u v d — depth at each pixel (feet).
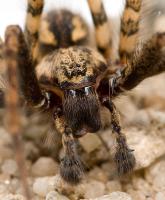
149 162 0.19
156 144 0.19
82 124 0.18
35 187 0.19
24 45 0.17
